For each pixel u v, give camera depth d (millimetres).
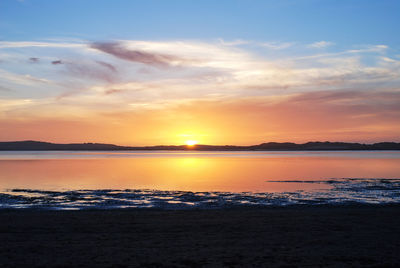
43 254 11609
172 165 83312
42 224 16531
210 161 109000
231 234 14641
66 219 17766
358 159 115188
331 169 64250
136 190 32844
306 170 62031
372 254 11664
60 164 85375
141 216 18688
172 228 15828
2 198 27172
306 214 19422
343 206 23703
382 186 35844
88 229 15578
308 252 11891
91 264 10594
